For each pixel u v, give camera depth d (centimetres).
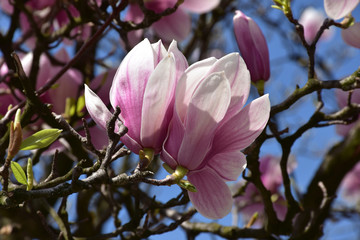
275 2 79
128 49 90
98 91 95
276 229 91
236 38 81
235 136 66
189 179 68
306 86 79
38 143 67
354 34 79
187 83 65
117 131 66
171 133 66
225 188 68
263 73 80
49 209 93
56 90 95
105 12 94
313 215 92
